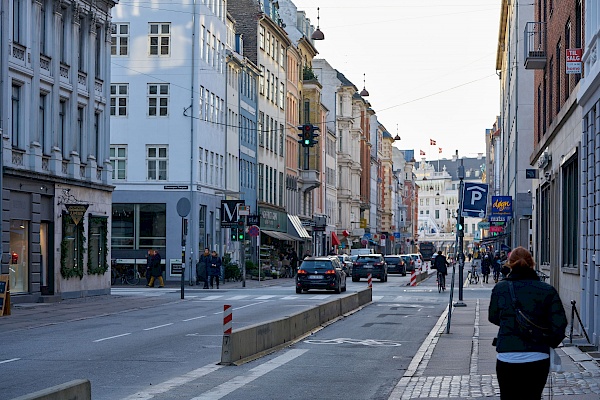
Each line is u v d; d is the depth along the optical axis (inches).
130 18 2240.4
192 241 2217.0
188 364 641.0
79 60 1626.5
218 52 2475.4
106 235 1708.9
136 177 2228.1
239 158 2726.4
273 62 3225.9
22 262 1395.2
